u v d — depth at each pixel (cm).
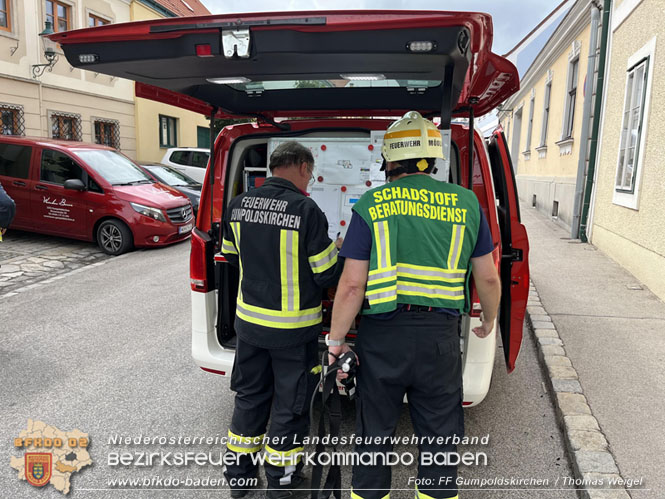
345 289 215
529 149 1678
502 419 342
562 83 1200
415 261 212
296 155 257
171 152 1462
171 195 931
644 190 629
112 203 848
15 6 1312
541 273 679
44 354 447
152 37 218
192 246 320
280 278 251
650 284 600
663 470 270
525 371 414
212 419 344
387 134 223
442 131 239
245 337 258
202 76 256
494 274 224
